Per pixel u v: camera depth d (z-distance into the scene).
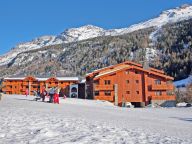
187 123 21.03
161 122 20.09
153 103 70.44
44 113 19.41
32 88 99.25
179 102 77.81
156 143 9.90
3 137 9.45
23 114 17.50
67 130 11.58
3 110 20.31
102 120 17.44
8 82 101.69
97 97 69.88
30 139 9.27
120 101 70.56
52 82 95.38
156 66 167.62
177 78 146.38
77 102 50.72
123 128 13.62
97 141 9.50
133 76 71.88
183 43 197.12
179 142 10.37
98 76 70.00
